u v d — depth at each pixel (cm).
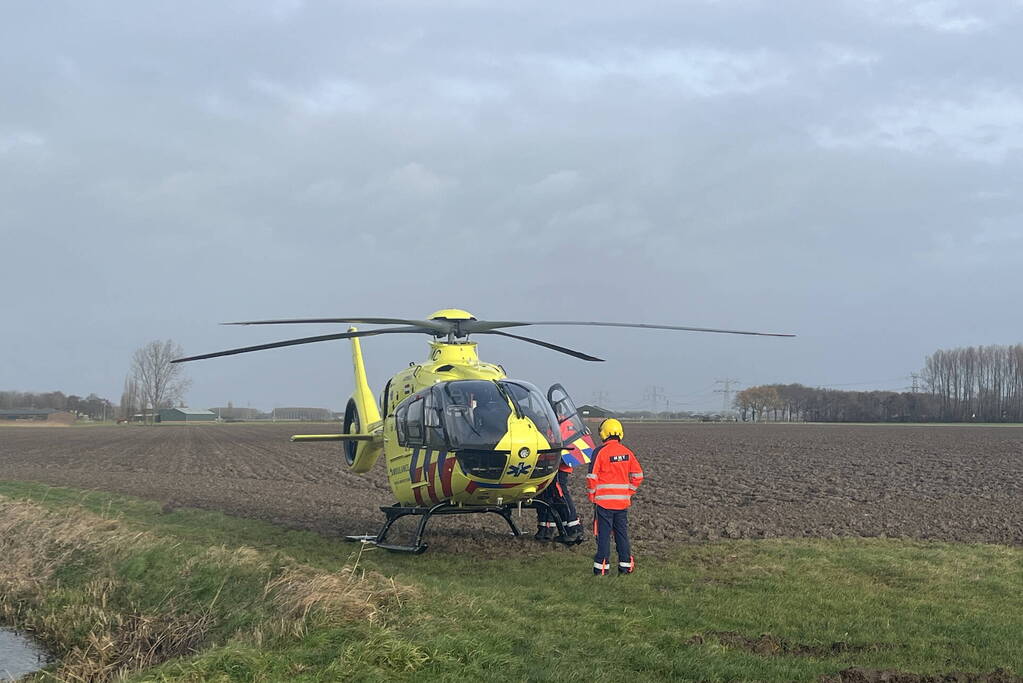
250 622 852
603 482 1096
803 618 860
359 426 1585
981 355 13338
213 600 955
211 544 1335
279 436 7550
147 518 1741
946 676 673
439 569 1152
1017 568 1097
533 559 1220
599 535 1093
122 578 1131
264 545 1367
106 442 6212
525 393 1217
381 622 773
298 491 2402
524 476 1164
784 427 10081
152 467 3544
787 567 1112
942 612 881
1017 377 13000
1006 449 4444
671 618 859
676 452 4250
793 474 2811
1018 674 687
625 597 957
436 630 746
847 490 2245
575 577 1076
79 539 1316
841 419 14688
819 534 1441
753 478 2652
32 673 870
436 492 1222
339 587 848
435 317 1353
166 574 1088
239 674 688
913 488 2295
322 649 721
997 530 1485
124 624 974
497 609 847
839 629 821
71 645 956
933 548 1258
